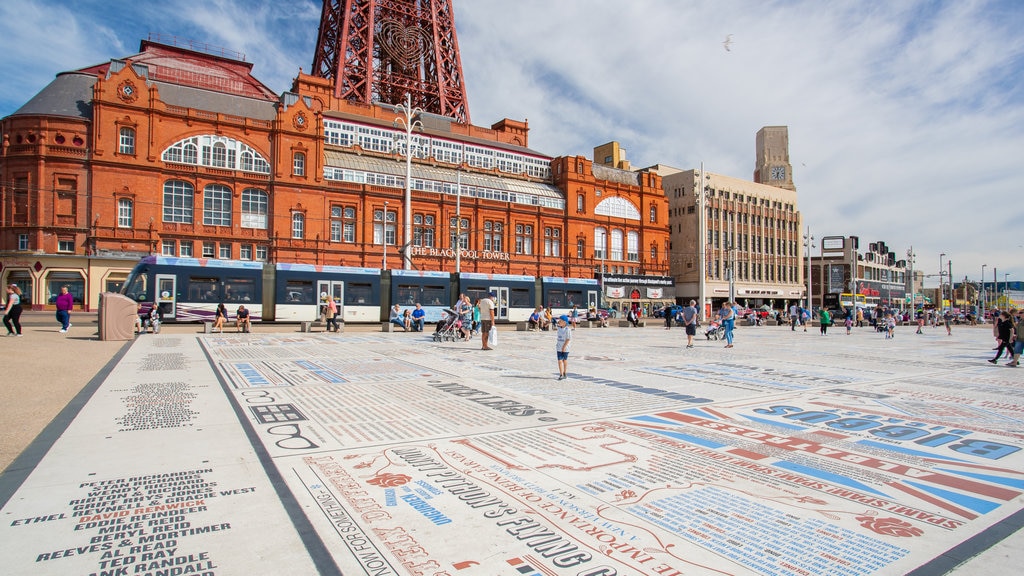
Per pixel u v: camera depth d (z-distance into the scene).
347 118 63.41
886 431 8.09
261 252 52.88
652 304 74.75
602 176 78.62
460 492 5.22
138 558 3.80
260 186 52.91
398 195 59.06
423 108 82.44
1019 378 14.59
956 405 10.35
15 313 20.94
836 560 3.96
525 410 9.15
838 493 5.38
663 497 5.18
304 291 34.78
